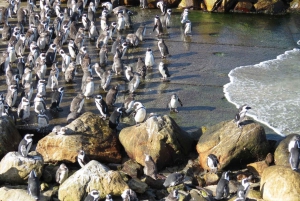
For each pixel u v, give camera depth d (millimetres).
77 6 34344
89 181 17969
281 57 29547
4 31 30891
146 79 26422
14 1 34719
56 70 25328
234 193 18359
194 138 21344
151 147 20125
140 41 31141
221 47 30781
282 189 17578
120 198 18188
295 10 36844
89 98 24406
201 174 19812
